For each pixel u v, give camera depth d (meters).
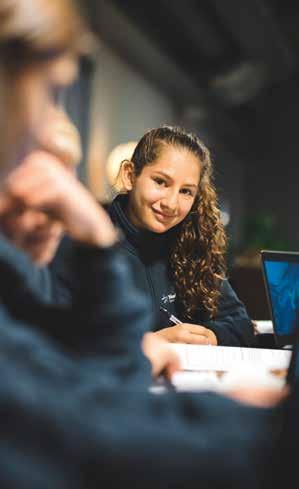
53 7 0.40
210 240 1.76
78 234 0.68
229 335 1.66
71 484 0.37
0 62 0.40
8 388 0.38
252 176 11.67
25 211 0.72
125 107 7.67
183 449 0.40
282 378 0.77
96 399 0.41
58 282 0.85
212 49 8.13
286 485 0.43
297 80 10.96
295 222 11.41
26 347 0.42
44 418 0.38
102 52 6.94
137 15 6.53
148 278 1.68
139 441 0.39
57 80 0.43
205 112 9.41
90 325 0.64
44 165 0.71
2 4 0.38
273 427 0.44
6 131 0.41
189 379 0.97
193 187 1.70
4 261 0.65
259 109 11.28
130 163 1.75
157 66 7.93
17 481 0.36
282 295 1.55
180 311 1.74
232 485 0.40
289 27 8.89
